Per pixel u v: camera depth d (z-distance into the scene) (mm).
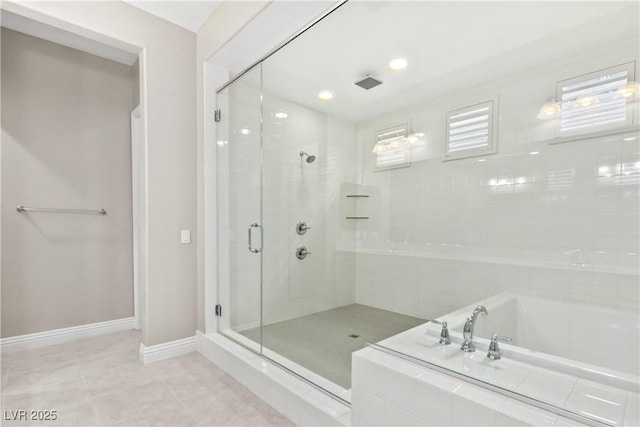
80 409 1784
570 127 1927
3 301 2516
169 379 2141
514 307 1979
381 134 2777
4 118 2518
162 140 2475
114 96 3072
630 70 1747
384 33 2113
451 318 2094
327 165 3102
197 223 2664
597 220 1819
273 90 2885
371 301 2621
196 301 2656
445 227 2369
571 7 1818
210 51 2510
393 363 1308
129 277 3145
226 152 2705
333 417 1480
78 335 2844
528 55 2057
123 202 3109
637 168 1722
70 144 2824
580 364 1231
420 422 1168
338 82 2703
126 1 2301
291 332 2525
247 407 1828
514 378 1162
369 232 2742
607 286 1764
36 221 2656
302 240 3018
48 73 2725
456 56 2283
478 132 2275
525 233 2039
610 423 917
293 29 2168
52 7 2014
